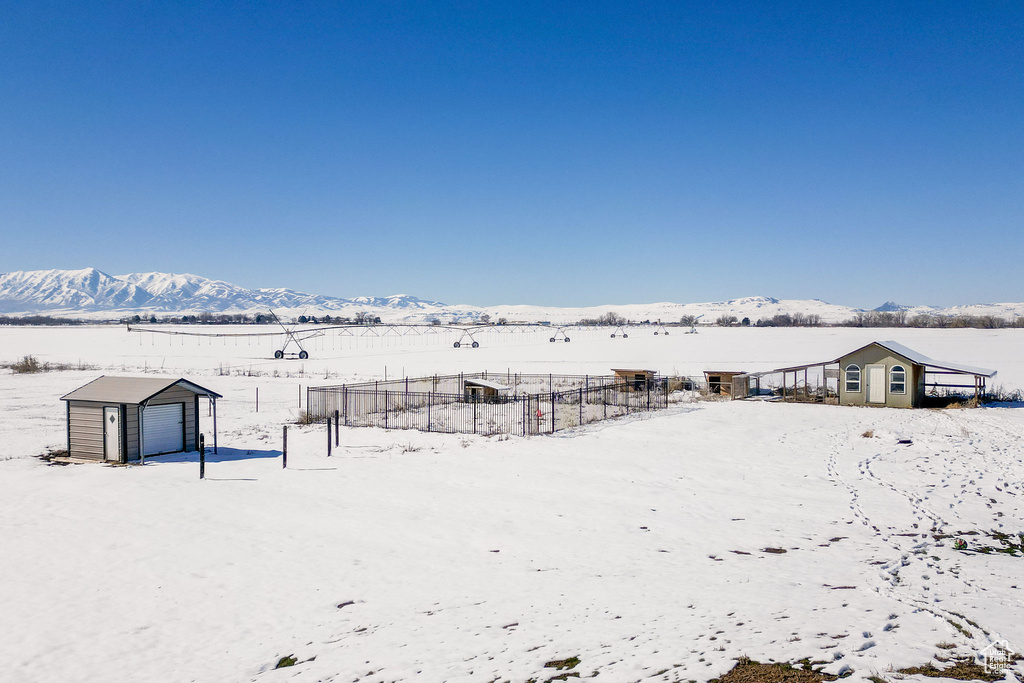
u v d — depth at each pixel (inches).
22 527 608.7
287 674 322.3
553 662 309.7
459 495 708.7
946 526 546.6
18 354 3713.1
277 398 1838.1
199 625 399.2
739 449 965.8
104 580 478.0
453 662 320.2
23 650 371.9
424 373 2527.1
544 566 477.7
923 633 313.7
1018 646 292.2
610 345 4148.6
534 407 1457.9
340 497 711.1
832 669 271.0
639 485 738.2
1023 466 799.1
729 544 516.1
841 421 1273.4
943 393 1743.4
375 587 449.7
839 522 570.3
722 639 318.7
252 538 568.1
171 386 1005.2
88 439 969.5
